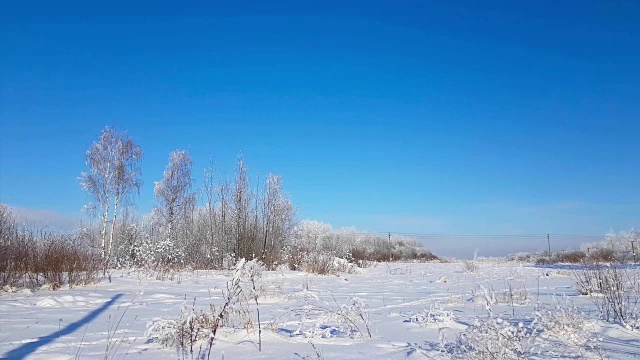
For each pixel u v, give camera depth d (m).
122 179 29.42
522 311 8.21
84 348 5.33
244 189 25.72
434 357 4.88
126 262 19.91
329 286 14.59
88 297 10.31
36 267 12.40
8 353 5.04
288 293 11.12
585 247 41.56
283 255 23.81
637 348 5.07
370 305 9.94
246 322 6.23
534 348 4.97
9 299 9.99
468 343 4.90
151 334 5.87
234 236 24.53
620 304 7.38
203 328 5.85
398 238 58.25
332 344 5.70
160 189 33.41
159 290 12.34
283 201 26.81
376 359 4.91
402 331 6.63
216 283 14.63
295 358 4.93
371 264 29.83
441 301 10.42
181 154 34.25
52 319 7.54
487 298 6.02
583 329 5.53
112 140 29.80
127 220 30.09
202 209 27.44
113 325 7.02
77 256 13.62
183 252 21.92
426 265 31.19
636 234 37.12
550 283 15.07
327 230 48.31
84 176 28.73
